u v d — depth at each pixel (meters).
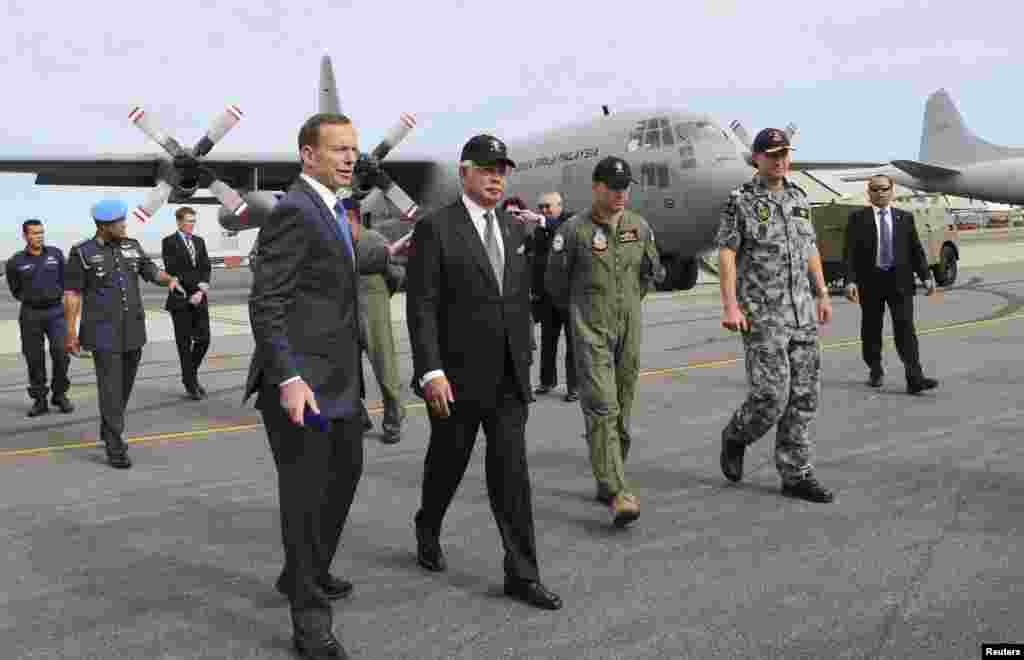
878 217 7.37
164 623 3.19
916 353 7.30
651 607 3.20
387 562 3.80
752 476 5.05
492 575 3.62
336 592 3.39
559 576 3.56
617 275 4.32
